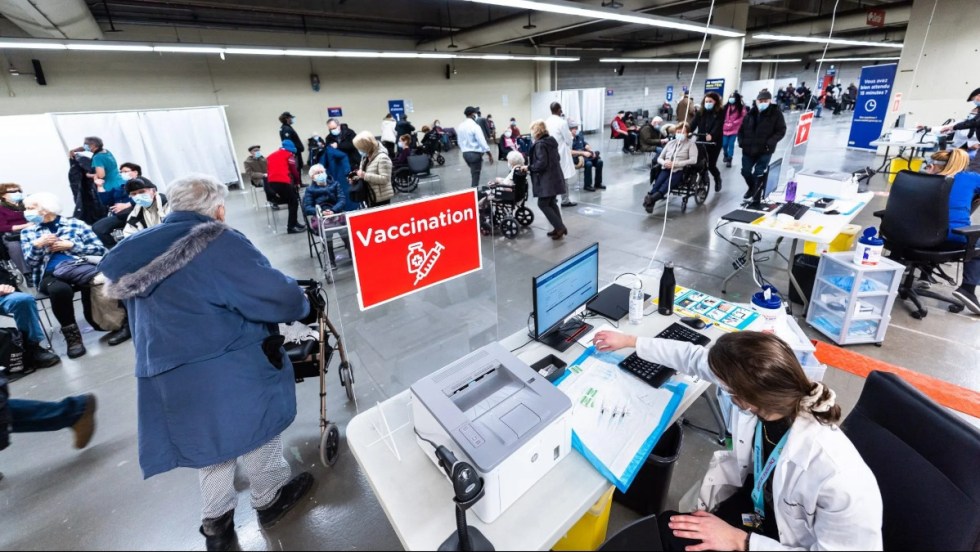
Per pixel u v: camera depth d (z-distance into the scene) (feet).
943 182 7.85
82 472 6.28
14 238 11.80
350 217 3.78
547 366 4.69
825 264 8.31
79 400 5.91
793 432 3.05
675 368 4.34
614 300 6.04
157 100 27.30
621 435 3.73
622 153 32.35
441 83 40.16
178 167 25.98
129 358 9.35
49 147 20.39
